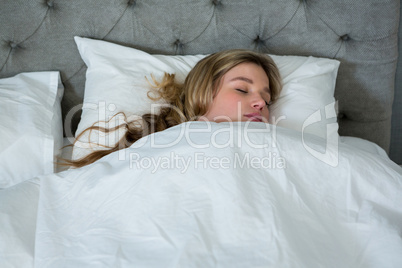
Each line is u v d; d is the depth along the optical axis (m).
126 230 0.70
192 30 1.29
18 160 1.01
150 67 1.20
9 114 1.05
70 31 1.24
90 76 1.18
